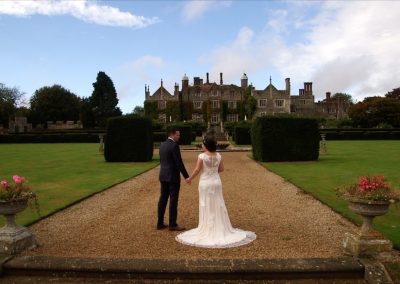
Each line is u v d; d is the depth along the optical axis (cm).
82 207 823
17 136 3962
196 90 7400
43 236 607
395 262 466
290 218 706
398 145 2845
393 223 649
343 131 3975
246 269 448
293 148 1766
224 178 1245
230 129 5134
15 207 518
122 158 1836
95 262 471
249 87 7181
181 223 680
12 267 470
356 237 494
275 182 1136
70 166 1619
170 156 639
